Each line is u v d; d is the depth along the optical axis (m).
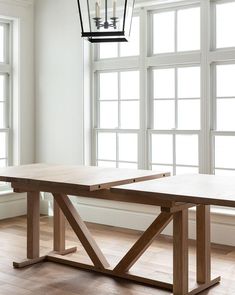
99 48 6.42
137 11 5.97
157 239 5.46
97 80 6.45
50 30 6.62
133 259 4.07
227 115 5.43
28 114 6.79
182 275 3.64
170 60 5.71
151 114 5.98
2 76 6.69
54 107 6.64
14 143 6.75
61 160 6.61
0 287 3.88
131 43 6.14
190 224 5.51
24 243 5.26
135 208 5.95
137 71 6.10
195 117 5.67
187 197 3.18
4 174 4.31
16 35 6.64
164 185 3.62
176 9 5.72
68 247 5.03
